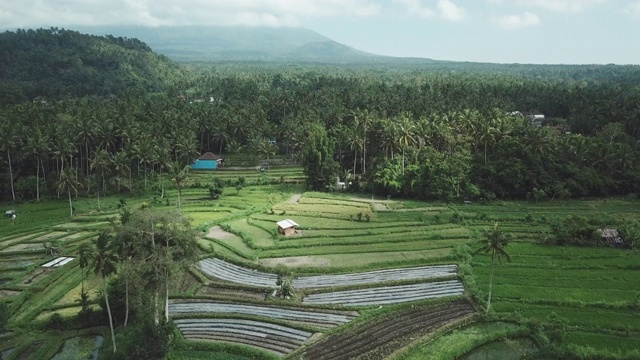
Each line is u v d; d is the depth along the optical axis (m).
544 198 129.12
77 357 60.62
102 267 59.28
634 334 61.97
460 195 130.00
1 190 132.25
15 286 78.88
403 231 103.62
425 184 131.75
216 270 87.12
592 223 103.94
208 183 152.75
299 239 99.75
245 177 163.00
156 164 158.50
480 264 84.81
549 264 84.06
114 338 61.22
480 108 191.75
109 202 131.12
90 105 196.88
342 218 114.44
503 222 108.81
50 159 144.88
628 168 134.25
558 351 57.84
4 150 132.00
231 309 72.50
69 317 68.31
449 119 160.12
